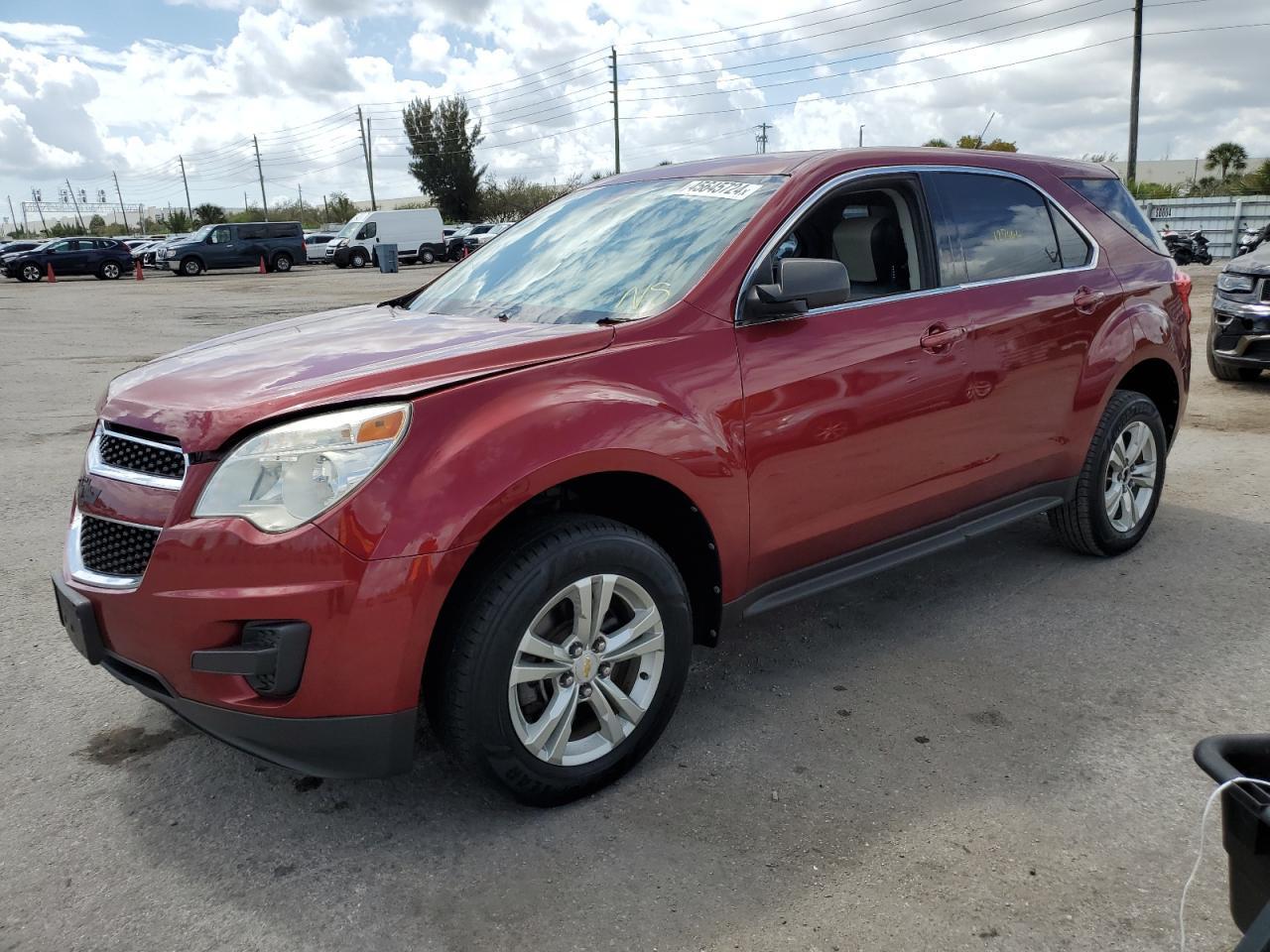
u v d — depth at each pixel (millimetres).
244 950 2158
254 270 40312
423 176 68500
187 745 3033
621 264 3229
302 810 2684
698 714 3176
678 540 2963
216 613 2268
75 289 28172
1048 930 2168
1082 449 4145
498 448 2395
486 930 2205
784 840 2504
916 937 2152
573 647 2580
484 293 3492
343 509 2254
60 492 5855
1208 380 9273
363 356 2693
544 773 2574
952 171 3715
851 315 3207
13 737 3084
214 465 2332
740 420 2875
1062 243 4078
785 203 3164
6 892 2355
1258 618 3840
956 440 3533
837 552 3289
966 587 4223
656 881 2357
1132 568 4398
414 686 2350
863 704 3217
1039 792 2695
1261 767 1590
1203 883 2316
